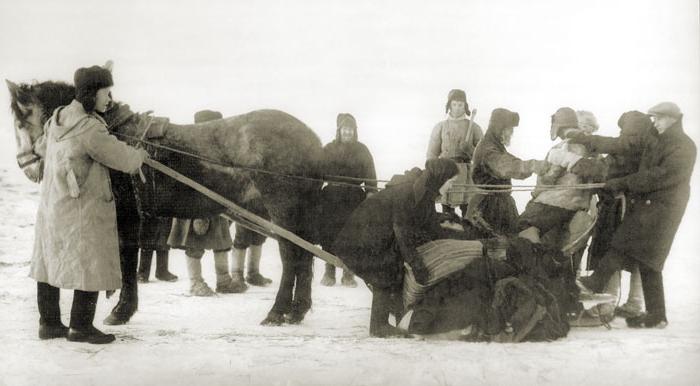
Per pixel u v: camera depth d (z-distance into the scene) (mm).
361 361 5391
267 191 6844
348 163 7641
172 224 8828
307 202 6941
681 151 6598
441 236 6594
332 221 7070
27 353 5578
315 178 6977
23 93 6523
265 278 9492
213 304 7949
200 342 5953
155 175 6637
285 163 6840
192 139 6750
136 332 6418
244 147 6801
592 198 7105
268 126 6883
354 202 7242
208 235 8484
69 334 5914
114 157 5879
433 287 6223
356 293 8836
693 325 6879
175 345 5832
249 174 6816
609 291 6945
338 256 6387
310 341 6008
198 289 8484
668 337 6188
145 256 9312
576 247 6938
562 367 5270
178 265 11008
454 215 6922
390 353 5602
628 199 6734
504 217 7223
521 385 4957
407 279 6238
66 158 5801
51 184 5875
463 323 6102
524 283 6215
